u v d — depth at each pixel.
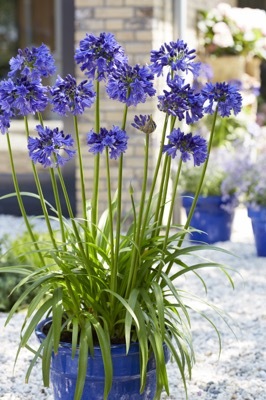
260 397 3.65
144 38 7.15
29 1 15.39
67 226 3.32
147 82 2.86
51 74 3.02
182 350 3.06
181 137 2.88
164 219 7.40
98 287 3.08
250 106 9.01
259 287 5.68
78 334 3.13
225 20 8.84
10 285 5.04
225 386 3.78
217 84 2.94
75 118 3.01
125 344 2.98
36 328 3.20
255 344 4.40
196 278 5.88
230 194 6.93
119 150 2.84
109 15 7.20
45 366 2.92
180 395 3.66
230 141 8.14
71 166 11.22
